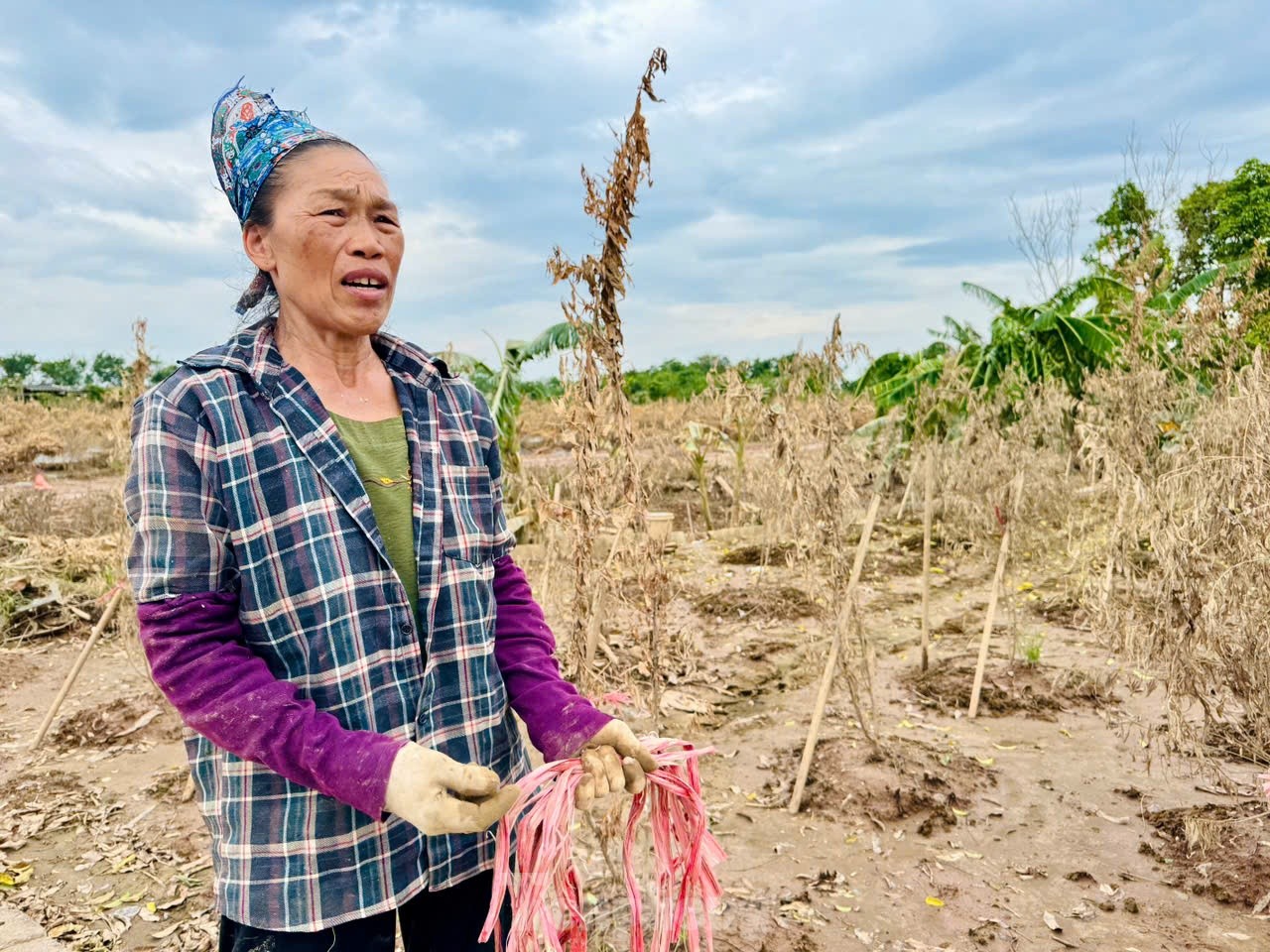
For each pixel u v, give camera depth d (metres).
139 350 4.54
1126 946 2.64
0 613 6.54
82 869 3.31
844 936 2.71
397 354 1.44
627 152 2.17
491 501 1.47
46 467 17.98
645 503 2.64
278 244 1.25
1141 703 4.47
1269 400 3.22
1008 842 3.27
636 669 4.58
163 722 4.69
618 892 2.78
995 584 4.69
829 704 4.71
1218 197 22.31
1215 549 3.24
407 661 1.27
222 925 1.28
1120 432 4.17
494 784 1.09
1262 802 3.33
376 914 1.26
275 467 1.19
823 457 4.01
